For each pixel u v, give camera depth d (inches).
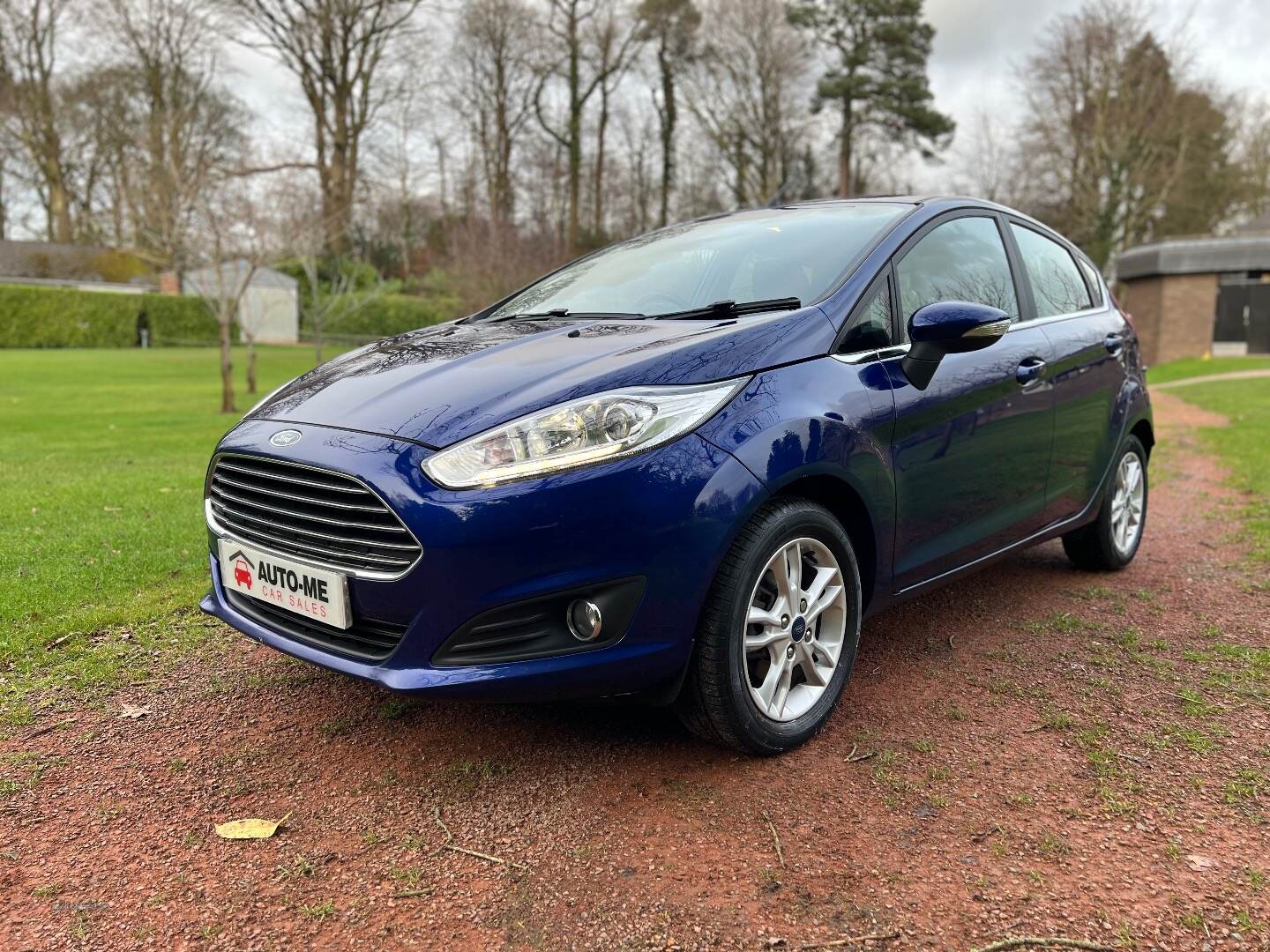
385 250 1717.5
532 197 1724.9
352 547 85.6
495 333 112.3
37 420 458.6
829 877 74.8
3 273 1754.4
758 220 134.5
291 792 89.7
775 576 93.2
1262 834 80.4
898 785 89.3
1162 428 398.6
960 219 129.4
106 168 1824.6
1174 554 176.7
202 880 75.8
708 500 83.7
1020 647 126.3
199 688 114.4
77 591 147.3
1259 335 988.6
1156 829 81.3
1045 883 73.9
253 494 95.2
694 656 88.1
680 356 89.0
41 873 76.6
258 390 682.8
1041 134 1337.4
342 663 86.0
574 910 71.4
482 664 81.1
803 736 96.4
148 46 1614.2
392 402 90.6
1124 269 1093.8
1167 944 66.7
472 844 80.4
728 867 76.4
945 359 111.7
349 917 71.1
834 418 94.9
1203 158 1459.2
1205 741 97.4
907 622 137.3
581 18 1635.1
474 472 80.1
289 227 603.5
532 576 79.9
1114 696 109.5
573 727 103.0
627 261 136.4
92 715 106.7
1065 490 140.6
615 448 81.4
